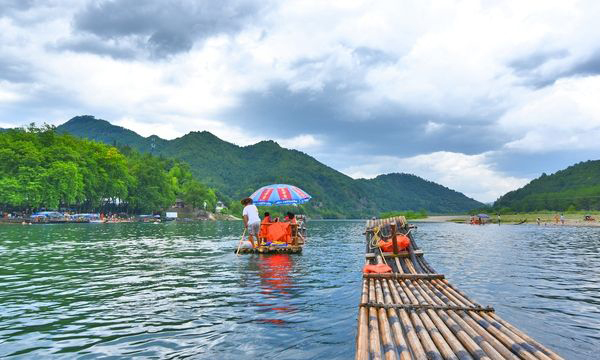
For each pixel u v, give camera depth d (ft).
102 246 66.23
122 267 39.88
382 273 27.35
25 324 19.04
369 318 16.94
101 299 24.70
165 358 14.62
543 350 12.89
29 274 34.99
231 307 22.61
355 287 29.01
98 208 346.54
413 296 21.12
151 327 18.61
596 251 65.00
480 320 16.53
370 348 12.84
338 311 21.77
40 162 256.32
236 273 35.94
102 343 16.28
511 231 161.27
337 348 15.76
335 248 66.08
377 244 40.04
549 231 160.76
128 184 355.56
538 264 46.34
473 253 60.39
